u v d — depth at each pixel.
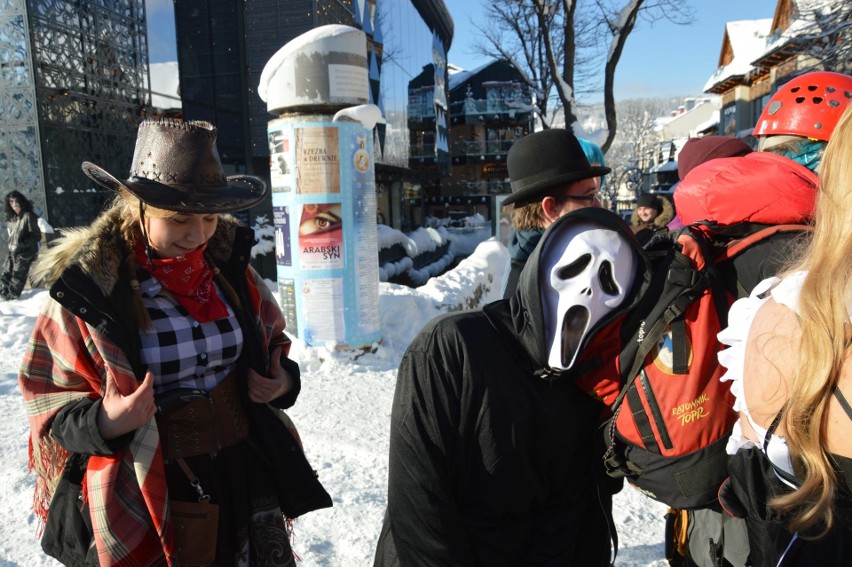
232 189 1.73
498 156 46.16
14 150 10.34
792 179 1.41
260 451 1.87
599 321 1.33
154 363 1.67
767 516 1.09
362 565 2.60
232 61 16.28
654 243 1.61
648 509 3.05
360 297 5.47
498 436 1.34
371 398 4.58
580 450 1.51
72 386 1.61
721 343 1.32
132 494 1.60
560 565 1.46
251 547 1.85
